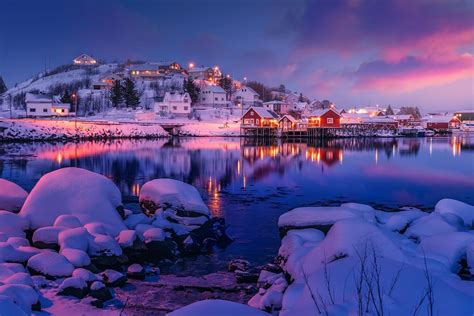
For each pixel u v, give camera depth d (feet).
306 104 462.60
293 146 221.87
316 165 132.87
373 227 24.99
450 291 17.08
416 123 464.65
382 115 484.33
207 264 38.63
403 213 37.45
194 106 381.60
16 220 38.24
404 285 17.65
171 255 39.52
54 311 24.97
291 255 28.86
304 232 33.09
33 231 38.70
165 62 491.31
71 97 362.74
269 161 142.61
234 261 37.29
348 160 151.02
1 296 18.90
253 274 33.55
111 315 25.45
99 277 30.32
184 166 124.67
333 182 98.32
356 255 22.29
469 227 37.45
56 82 531.91
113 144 217.36
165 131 296.10
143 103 384.47
